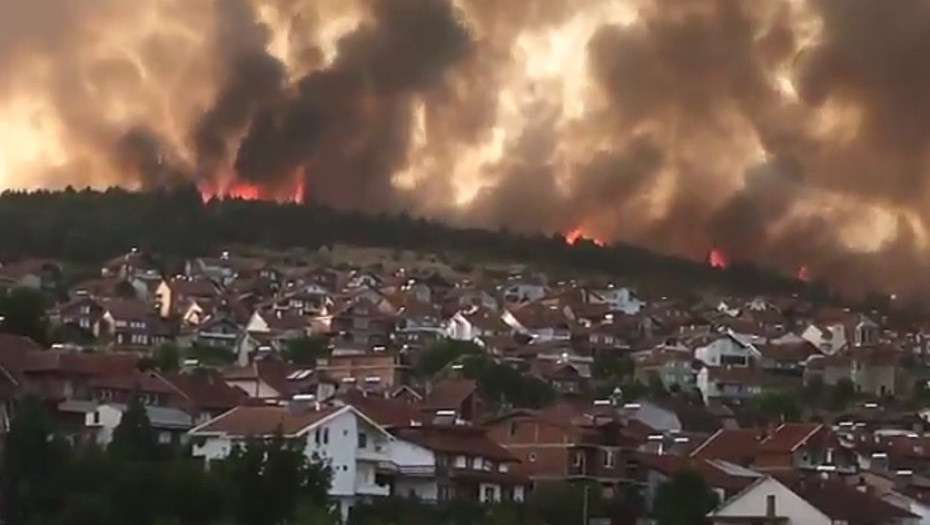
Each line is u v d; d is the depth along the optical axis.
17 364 128.38
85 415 122.38
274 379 157.00
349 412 117.44
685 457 137.00
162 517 100.31
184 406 129.75
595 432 132.38
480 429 128.88
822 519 118.12
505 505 119.12
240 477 104.12
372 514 112.56
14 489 99.50
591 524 122.50
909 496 130.62
